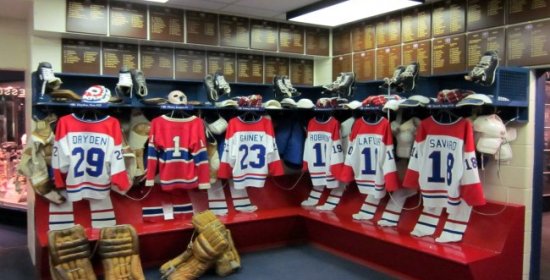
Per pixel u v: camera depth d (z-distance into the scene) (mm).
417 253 3734
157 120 4387
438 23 4398
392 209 4539
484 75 3400
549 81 7145
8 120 6270
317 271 4203
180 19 4680
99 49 4473
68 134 3980
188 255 4055
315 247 4949
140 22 4461
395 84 4285
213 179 4758
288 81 5070
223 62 5160
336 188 5199
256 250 4828
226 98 5223
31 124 4152
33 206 4297
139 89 4176
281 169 4973
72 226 3996
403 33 4750
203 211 4746
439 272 3602
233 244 4422
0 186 6215
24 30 4934
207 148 4727
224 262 4074
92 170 4090
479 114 3736
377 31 5039
